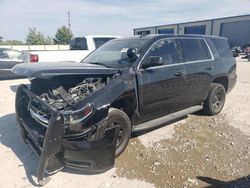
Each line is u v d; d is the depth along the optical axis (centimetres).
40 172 300
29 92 369
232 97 779
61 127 300
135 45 446
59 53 885
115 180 333
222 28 4081
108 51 476
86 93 354
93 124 332
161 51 449
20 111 404
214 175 348
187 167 366
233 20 3897
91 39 1005
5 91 823
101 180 333
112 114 361
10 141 439
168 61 456
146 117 435
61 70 329
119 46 473
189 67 491
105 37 1039
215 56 566
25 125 375
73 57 926
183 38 504
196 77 509
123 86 370
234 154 406
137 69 400
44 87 370
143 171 354
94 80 380
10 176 337
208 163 378
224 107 660
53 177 337
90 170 326
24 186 317
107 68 376
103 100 341
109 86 357
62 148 310
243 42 3822
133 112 401
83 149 311
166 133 480
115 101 372
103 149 323
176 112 504
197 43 534
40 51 868
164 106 458
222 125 530
